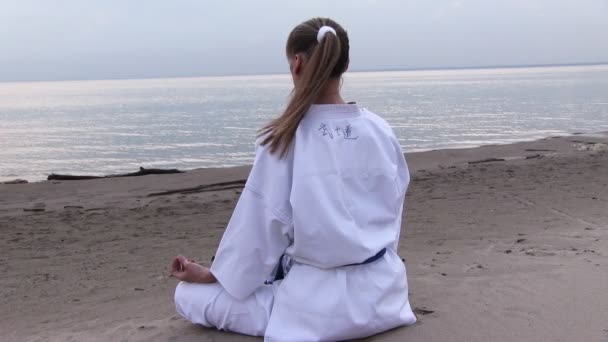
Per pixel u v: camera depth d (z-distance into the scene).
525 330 2.98
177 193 12.01
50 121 52.03
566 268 4.15
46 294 4.85
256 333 2.82
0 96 163.88
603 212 7.53
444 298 3.55
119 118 53.97
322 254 2.60
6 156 26.47
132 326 3.35
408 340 2.83
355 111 2.69
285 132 2.57
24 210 10.26
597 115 39.59
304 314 2.64
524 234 6.22
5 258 6.39
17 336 3.65
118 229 8.00
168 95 134.00
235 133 35.16
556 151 17.94
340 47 2.61
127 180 14.41
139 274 5.40
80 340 3.23
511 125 34.06
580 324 3.04
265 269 2.68
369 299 2.71
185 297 2.95
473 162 15.36
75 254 6.53
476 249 5.42
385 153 2.72
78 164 23.66
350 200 2.63
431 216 7.90
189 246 6.72
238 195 10.99
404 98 80.06
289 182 2.58
